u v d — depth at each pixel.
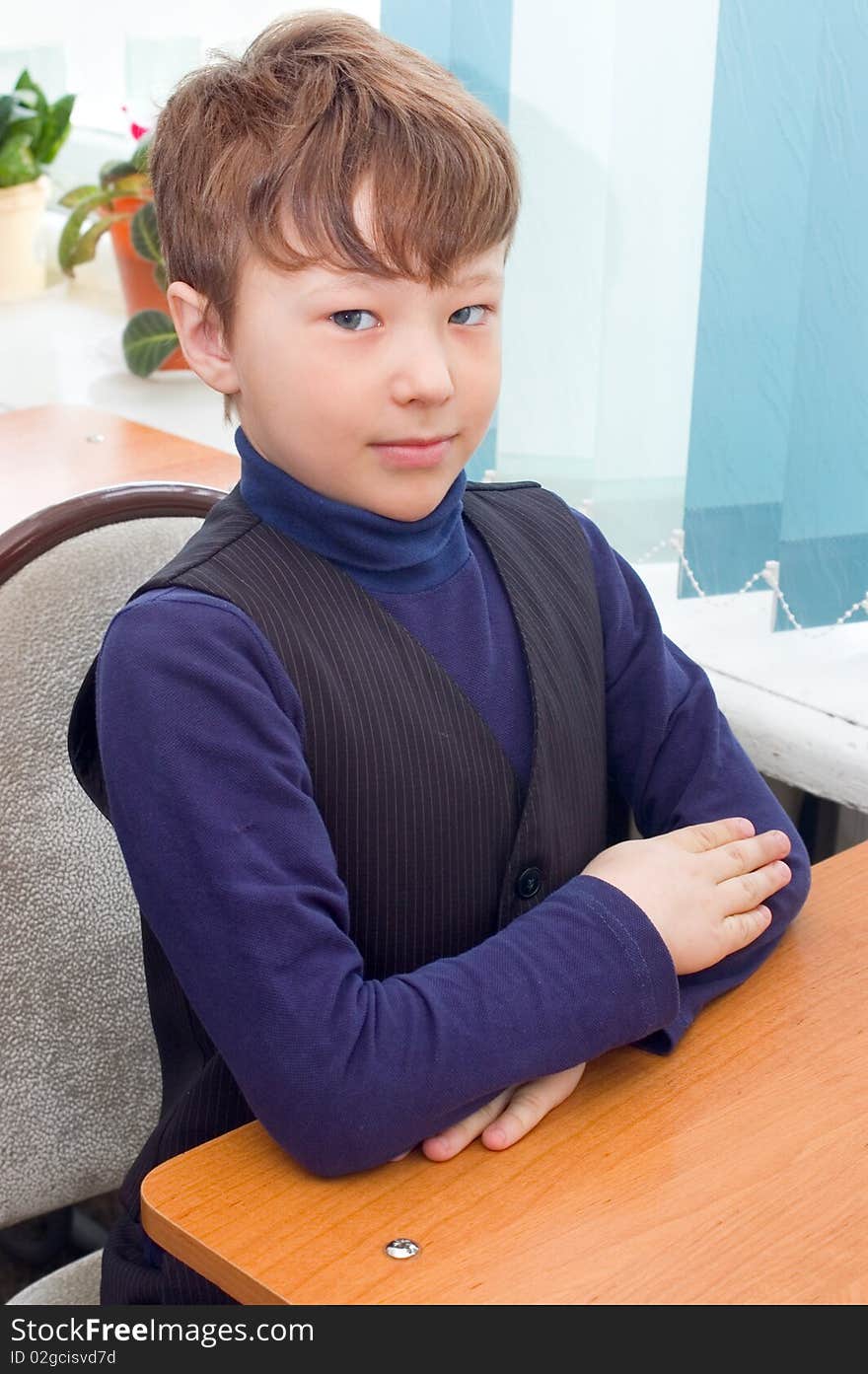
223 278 0.74
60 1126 1.01
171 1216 0.63
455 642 0.81
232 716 0.71
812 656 1.29
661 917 0.75
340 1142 0.66
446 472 0.76
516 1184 0.65
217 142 0.73
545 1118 0.70
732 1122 0.69
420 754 0.77
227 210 0.72
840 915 0.87
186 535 1.00
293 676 0.74
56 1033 0.99
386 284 0.71
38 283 2.16
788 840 0.85
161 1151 0.84
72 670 0.95
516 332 1.35
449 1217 0.63
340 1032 0.67
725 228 1.17
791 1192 0.64
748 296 1.19
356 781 0.76
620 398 1.30
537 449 1.39
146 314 1.80
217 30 1.86
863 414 1.16
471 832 0.79
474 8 1.27
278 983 0.68
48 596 0.94
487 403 0.76
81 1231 1.46
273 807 0.70
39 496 1.32
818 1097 0.71
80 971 0.99
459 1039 0.68
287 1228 0.62
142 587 0.76
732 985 0.79
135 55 1.82
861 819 1.33
